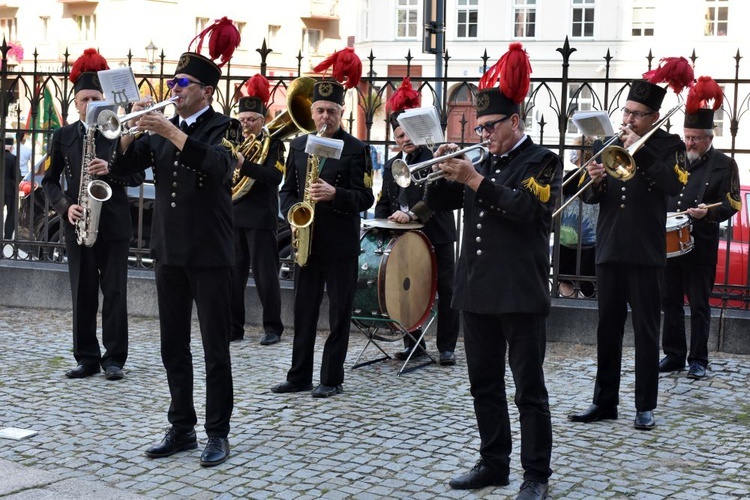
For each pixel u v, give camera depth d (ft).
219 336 19.56
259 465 19.29
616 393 22.34
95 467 19.11
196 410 22.71
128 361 27.25
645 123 21.48
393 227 25.98
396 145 30.50
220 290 19.52
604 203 22.34
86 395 23.89
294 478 18.62
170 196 19.34
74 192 25.44
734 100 28.07
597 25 100.89
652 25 100.27
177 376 19.86
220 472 18.89
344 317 24.17
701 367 26.16
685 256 26.08
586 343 29.55
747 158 67.21
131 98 19.76
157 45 127.85
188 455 19.81
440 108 30.37
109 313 25.58
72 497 17.43
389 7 107.24
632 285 21.91
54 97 33.99
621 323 22.21
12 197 38.86
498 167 17.85
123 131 18.56
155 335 30.53
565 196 23.18
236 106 31.83
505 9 102.42
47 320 32.45
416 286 26.94
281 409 22.97
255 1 138.92
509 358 17.87
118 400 23.54
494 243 17.69
